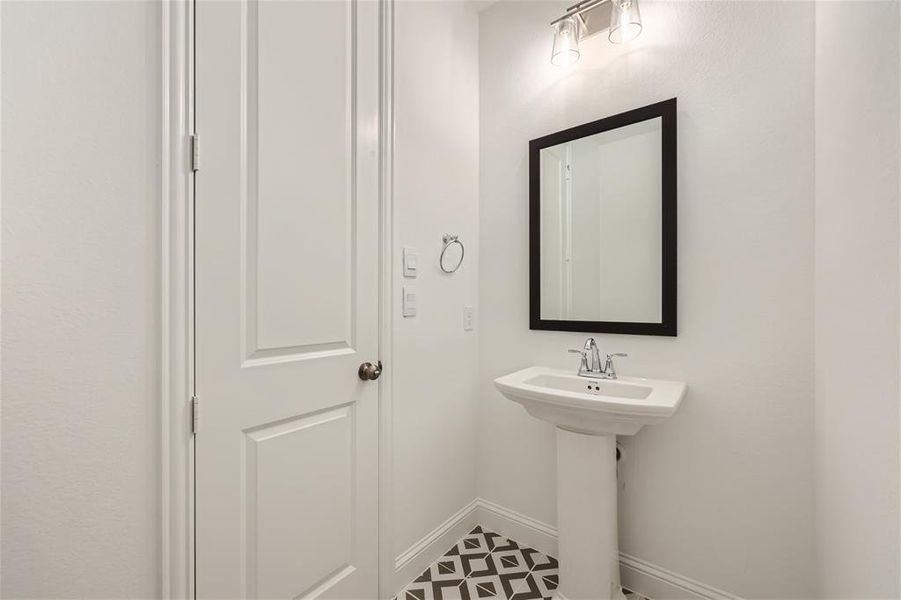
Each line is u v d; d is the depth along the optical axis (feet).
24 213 2.43
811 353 3.96
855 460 2.81
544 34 5.92
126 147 2.81
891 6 2.26
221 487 3.31
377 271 4.77
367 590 4.59
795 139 4.05
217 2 3.28
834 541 3.32
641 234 5.02
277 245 3.72
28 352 2.45
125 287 2.81
